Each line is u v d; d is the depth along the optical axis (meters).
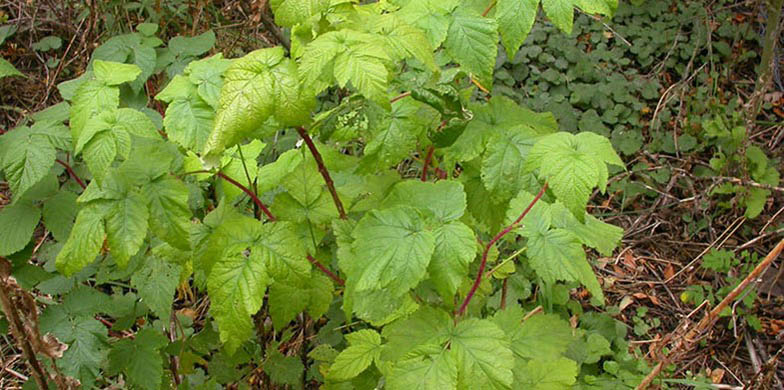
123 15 1.59
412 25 0.77
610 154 0.71
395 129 0.83
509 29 0.76
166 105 1.21
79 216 0.78
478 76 0.78
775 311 1.62
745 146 1.74
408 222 0.70
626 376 1.30
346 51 0.66
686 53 2.14
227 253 0.75
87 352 0.91
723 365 1.51
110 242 0.77
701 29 2.19
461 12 0.78
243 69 0.66
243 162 0.85
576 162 0.68
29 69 1.73
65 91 0.91
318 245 0.89
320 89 0.70
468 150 0.81
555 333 0.83
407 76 0.84
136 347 0.95
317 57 0.66
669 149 1.95
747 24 2.21
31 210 0.92
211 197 1.13
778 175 1.79
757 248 1.75
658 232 1.83
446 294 0.69
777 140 1.97
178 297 1.33
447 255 0.69
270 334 1.22
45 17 1.82
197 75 0.79
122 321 1.00
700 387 1.31
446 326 0.72
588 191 0.68
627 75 2.11
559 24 0.76
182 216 0.79
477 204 0.86
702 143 1.96
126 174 0.79
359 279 0.68
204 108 0.78
